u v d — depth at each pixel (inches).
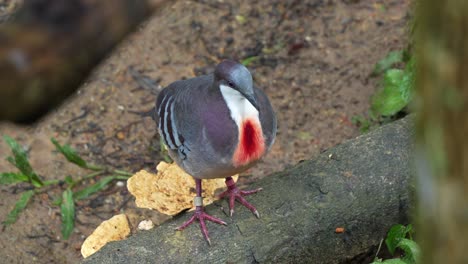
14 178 386.9
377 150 333.4
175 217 328.2
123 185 404.2
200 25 487.8
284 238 304.7
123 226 333.1
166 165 355.9
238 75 292.4
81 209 391.9
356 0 499.8
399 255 333.7
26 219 386.0
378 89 440.1
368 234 320.8
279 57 468.8
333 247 315.0
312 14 493.7
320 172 326.3
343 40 477.7
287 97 446.9
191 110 306.5
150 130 431.8
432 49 130.3
